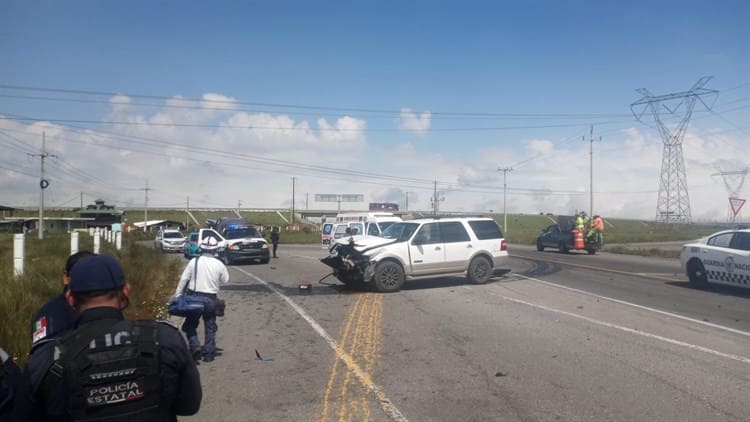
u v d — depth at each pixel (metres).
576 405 5.62
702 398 5.79
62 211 101.94
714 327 9.50
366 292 14.73
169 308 7.48
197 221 115.69
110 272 2.67
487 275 15.80
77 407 2.35
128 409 2.42
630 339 8.58
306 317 11.03
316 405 5.78
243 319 10.99
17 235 11.36
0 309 8.20
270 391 6.27
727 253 13.77
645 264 22.30
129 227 81.94
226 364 7.52
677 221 60.06
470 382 6.46
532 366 7.10
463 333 9.16
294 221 105.50
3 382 2.18
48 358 2.42
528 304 12.12
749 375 6.63
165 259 24.11
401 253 14.71
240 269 22.83
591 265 21.64
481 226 15.91
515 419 5.27
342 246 15.37
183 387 2.66
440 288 15.17
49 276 11.87
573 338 8.68
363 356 7.77
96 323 2.53
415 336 9.02
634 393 5.97
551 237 30.98
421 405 5.71
